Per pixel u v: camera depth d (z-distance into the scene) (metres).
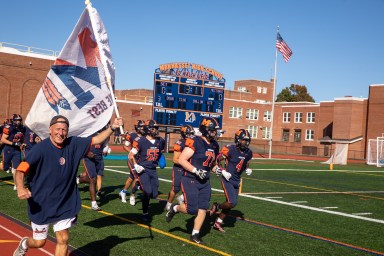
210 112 33.78
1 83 36.59
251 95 69.12
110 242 6.43
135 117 48.69
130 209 9.25
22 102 37.62
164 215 8.76
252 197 12.51
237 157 7.38
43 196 4.31
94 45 5.97
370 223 9.38
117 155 27.59
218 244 6.68
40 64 38.44
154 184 8.36
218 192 13.14
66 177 4.40
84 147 4.57
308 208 11.01
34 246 4.46
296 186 16.38
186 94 32.59
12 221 7.37
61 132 4.28
